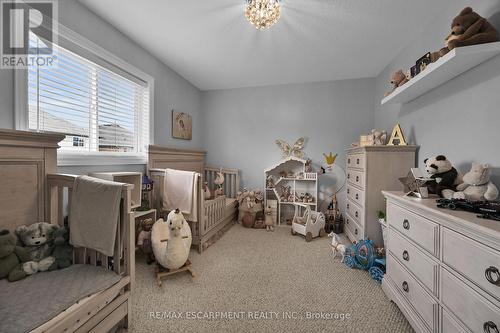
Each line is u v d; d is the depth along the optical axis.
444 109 1.65
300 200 3.30
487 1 1.29
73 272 1.17
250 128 3.62
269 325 1.28
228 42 2.22
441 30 1.72
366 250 1.94
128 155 2.21
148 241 1.99
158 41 2.21
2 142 1.21
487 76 1.26
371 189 2.19
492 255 0.76
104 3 1.67
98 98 1.92
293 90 3.43
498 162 1.20
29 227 1.22
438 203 1.09
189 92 3.40
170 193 2.32
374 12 1.74
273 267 1.98
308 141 3.40
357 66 2.79
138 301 1.49
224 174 3.72
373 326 1.28
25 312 0.87
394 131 2.38
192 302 1.48
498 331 0.74
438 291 1.02
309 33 2.05
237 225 3.30
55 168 1.48
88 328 1.01
